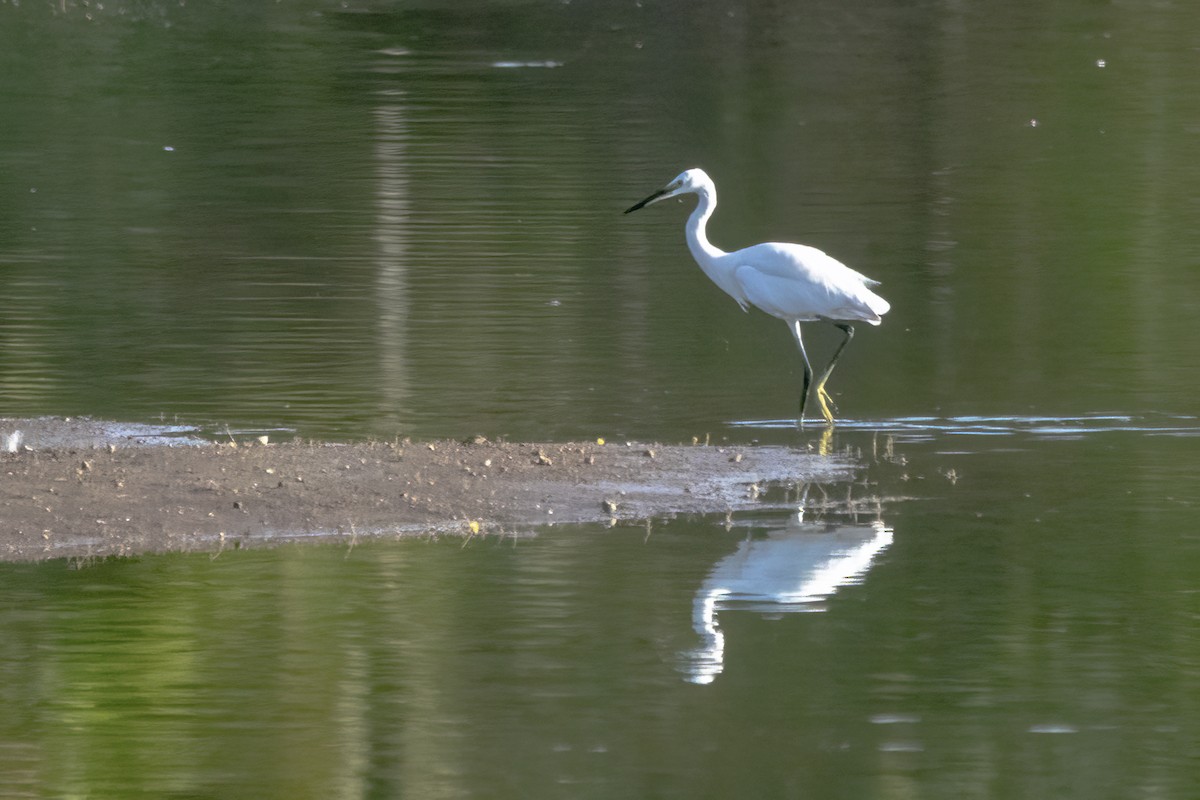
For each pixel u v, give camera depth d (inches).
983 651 392.5
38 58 1566.2
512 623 409.7
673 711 359.3
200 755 339.9
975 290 821.2
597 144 1219.2
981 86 1443.2
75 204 1011.3
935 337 737.0
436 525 485.7
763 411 620.7
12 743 346.3
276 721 356.5
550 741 344.8
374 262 874.8
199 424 589.0
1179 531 479.2
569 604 422.9
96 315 759.7
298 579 440.5
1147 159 1152.8
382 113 1334.9
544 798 319.3
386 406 617.9
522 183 1085.8
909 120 1307.8
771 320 773.3
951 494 516.7
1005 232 948.0
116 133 1245.7
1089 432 589.0
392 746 340.8
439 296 805.2
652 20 1827.0
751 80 1488.7
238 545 468.8
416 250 903.7
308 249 903.7
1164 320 758.5
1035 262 878.4
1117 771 331.0
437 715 356.5
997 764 334.0
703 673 378.9
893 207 1013.8
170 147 1198.3
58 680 376.2
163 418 596.4
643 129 1274.6
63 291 804.0
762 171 1128.2
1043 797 319.3
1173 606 419.8
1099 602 423.2
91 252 890.1
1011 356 702.5
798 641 398.0
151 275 840.3
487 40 1711.4
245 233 940.6
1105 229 952.3
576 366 685.3
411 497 502.9
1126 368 679.7
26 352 692.7
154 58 1578.5
